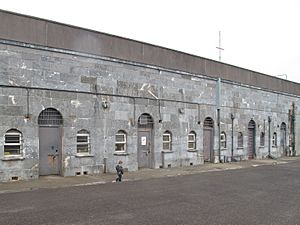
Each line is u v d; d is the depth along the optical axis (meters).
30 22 16.23
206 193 12.86
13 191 12.84
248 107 30.34
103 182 15.51
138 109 20.59
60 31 17.25
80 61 17.95
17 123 15.54
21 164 15.61
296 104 38.94
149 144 21.55
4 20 15.41
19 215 9.05
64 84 17.28
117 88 19.58
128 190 13.34
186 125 23.86
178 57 23.59
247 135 30.22
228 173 19.97
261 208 10.38
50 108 16.83
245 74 30.17
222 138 27.34
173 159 22.73
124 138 19.91
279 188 14.32
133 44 20.62
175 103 23.06
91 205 10.41
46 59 16.66
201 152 25.00
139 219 8.84
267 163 27.38
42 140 16.75
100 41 18.91
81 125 17.83
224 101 27.47
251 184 15.41
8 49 15.46
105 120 18.88
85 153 18.09
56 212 9.44
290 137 37.53
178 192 12.98
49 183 14.79
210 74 26.27
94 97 18.44
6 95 15.25
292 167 24.31
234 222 8.70
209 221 8.76
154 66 21.77
